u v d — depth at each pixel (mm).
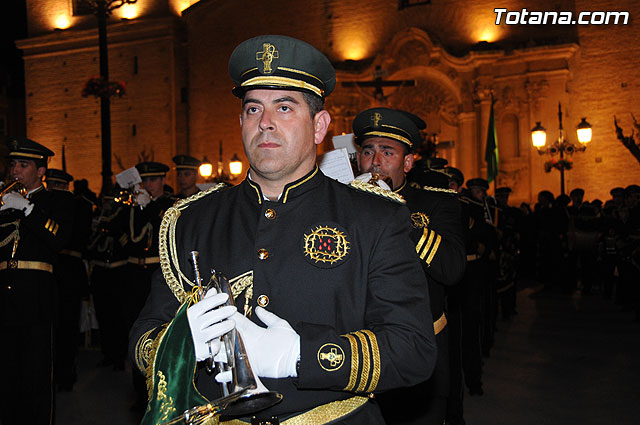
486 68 21641
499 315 11227
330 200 2018
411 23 23438
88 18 29344
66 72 29328
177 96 27469
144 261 6887
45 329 4973
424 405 3545
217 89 26750
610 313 11117
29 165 5133
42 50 29734
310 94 1993
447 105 22828
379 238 1925
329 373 1706
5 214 5020
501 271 10258
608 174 21031
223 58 26656
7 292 4887
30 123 29984
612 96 21078
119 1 28250
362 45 24172
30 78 30047
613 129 21062
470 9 22609
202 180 26031
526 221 16875
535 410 5848
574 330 9578
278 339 1730
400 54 23156
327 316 1878
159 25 27297
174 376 1733
